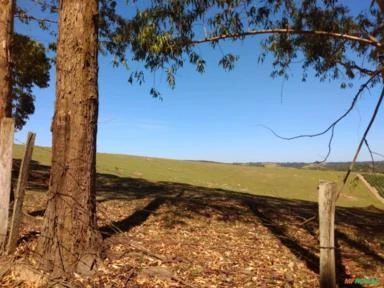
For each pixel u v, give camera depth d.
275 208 12.73
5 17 8.60
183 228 9.17
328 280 4.76
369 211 15.96
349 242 9.54
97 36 6.46
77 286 5.74
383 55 6.96
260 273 6.78
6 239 6.44
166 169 35.28
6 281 5.86
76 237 6.18
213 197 14.12
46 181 13.59
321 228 4.80
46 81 20.09
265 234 9.45
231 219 10.51
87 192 6.34
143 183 18.16
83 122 6.30
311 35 8.70
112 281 5.91
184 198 13.11
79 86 6.27
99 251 6.40
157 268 6.30
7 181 6.43
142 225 8.98
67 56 6.24
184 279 6.15
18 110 22.45
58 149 6.29
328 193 4.77
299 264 7.50
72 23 6.22
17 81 20.23
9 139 6.43
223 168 41.06
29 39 17.77
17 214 6.39
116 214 9.87
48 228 6.22
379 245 9.46
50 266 6.07
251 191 29.16
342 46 8.32
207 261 7.03
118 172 28.22
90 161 6.40
